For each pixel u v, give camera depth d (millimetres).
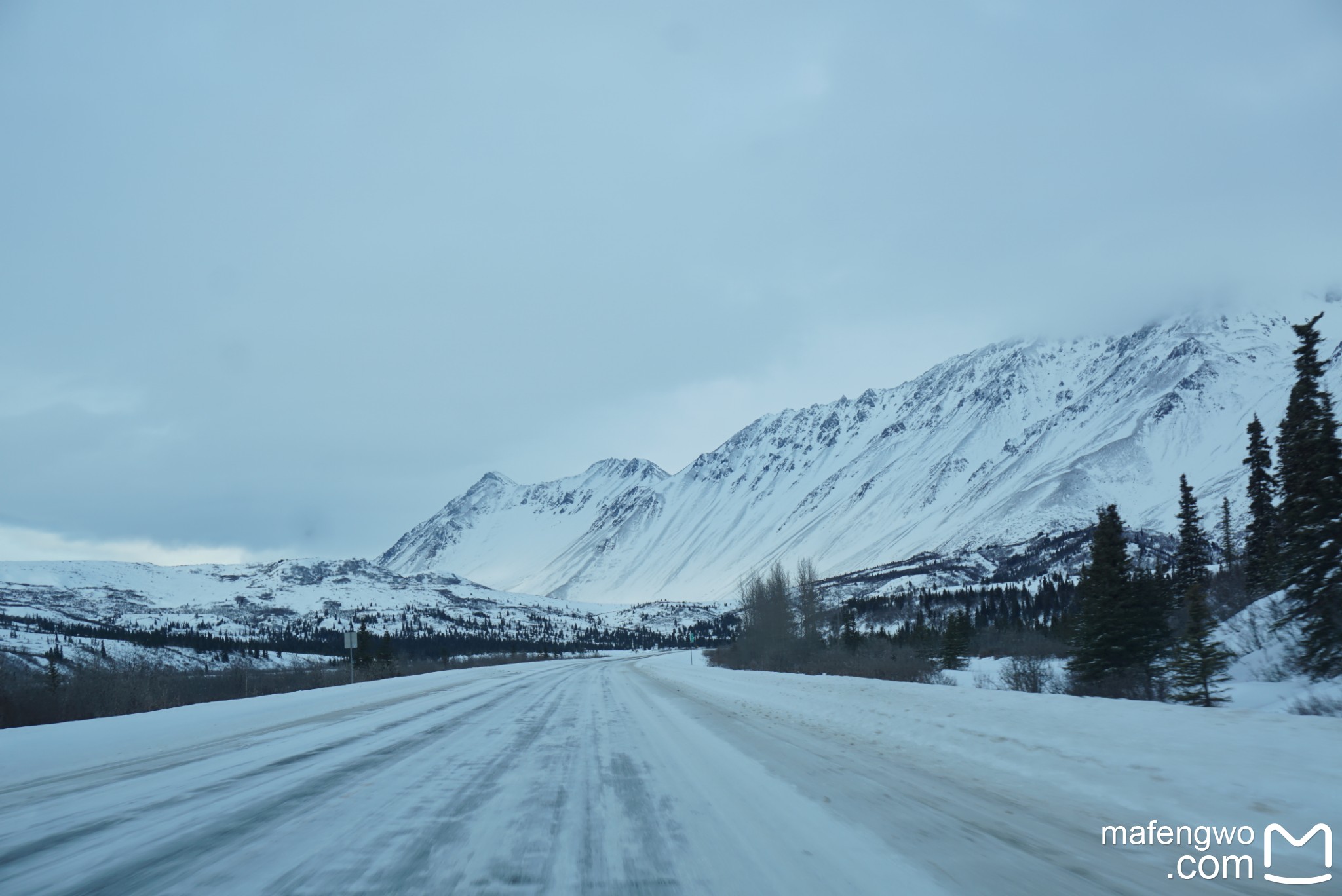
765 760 9500
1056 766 7898
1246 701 20844
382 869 4883
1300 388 23438
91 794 7434
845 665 40000
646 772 8633
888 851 5246
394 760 9656
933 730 10984
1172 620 39406
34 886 4543
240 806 6828
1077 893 4391
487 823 6156
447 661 80312
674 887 4512
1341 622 21703
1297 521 22984
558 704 20281
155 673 31109
